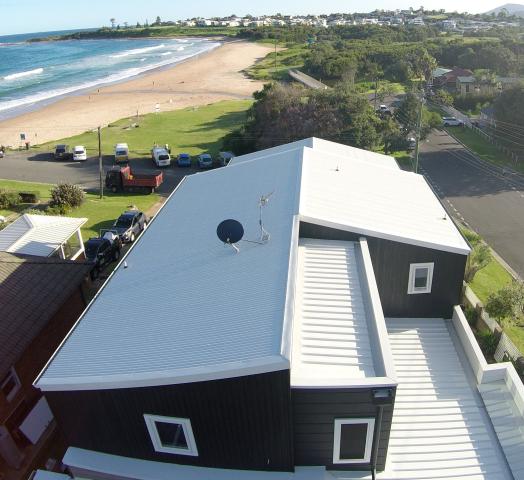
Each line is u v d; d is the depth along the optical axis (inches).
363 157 1143.6
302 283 596.4
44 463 646.5
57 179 1926.7
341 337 518.6
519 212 1514.5
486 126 2476.6
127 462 543.8
